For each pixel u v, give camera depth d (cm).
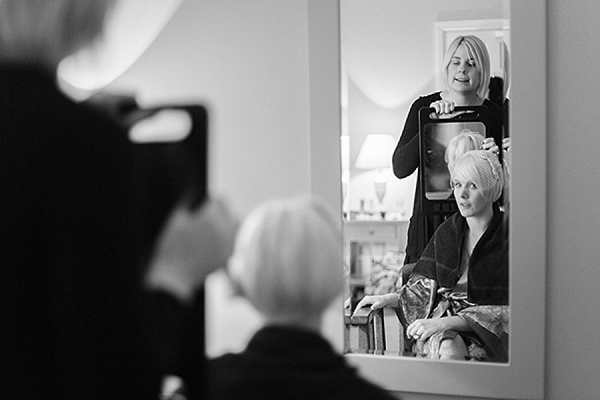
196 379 50
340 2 118
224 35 126
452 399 115
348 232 119
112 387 46
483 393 113
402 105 116
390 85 117
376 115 117
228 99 126
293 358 59
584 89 108
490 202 113
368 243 119
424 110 115
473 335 114
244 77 125
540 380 110
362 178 118
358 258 119
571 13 108
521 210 110
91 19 49
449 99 114
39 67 48
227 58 126
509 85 110
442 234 116
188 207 52
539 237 109
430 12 114
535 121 108
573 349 110
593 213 108
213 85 127
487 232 113
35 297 46
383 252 118
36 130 46
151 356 48
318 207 95
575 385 110
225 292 114
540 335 110
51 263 45
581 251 109
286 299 63
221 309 116
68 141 46
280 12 123
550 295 111
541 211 109
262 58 124
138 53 129
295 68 122
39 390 46
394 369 117
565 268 110
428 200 116
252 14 125
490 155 112
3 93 46
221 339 114
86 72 124
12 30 47
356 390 58
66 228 46
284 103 123
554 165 110
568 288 110
